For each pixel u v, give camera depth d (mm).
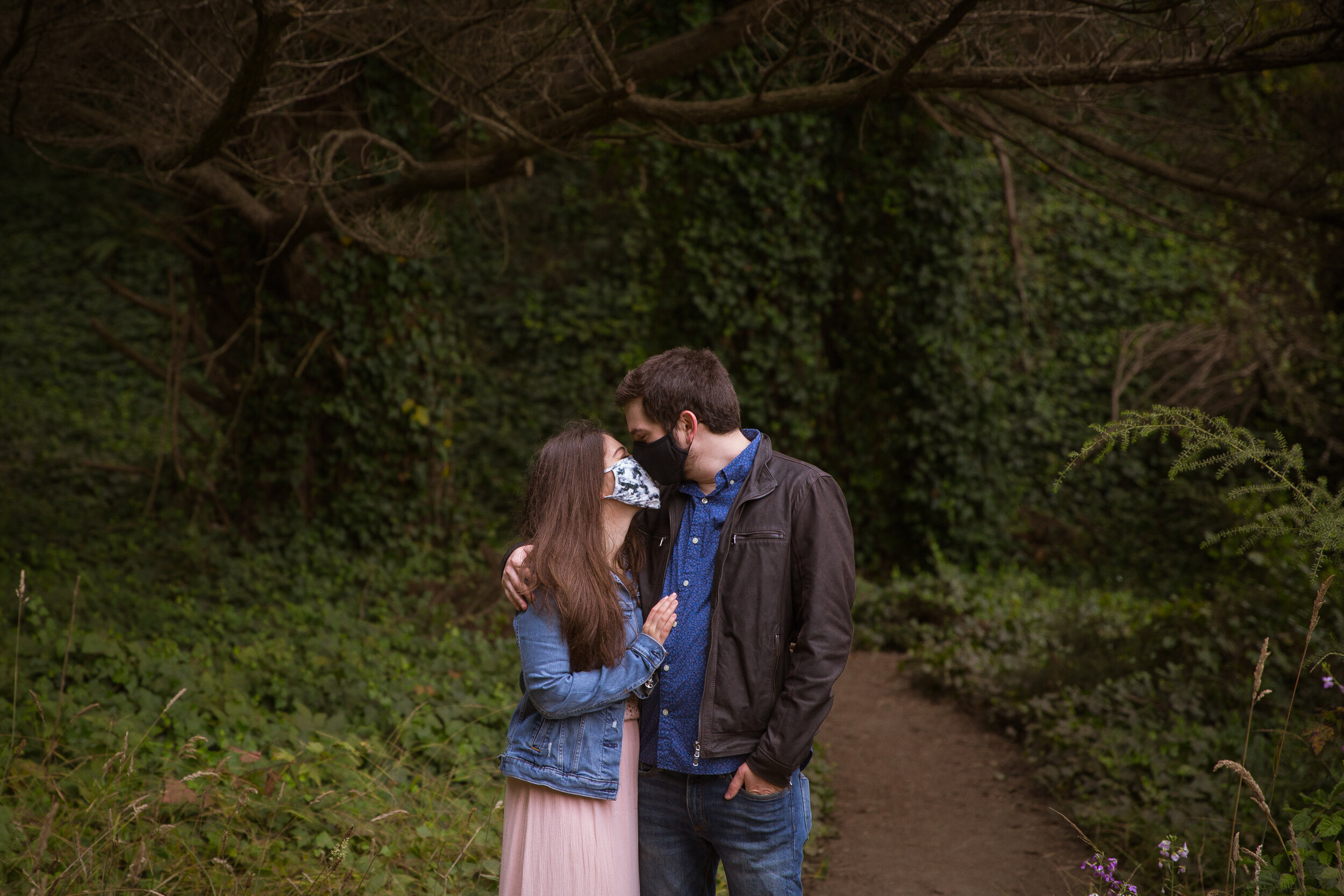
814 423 10586
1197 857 3498
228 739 4184
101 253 14422
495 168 6258
